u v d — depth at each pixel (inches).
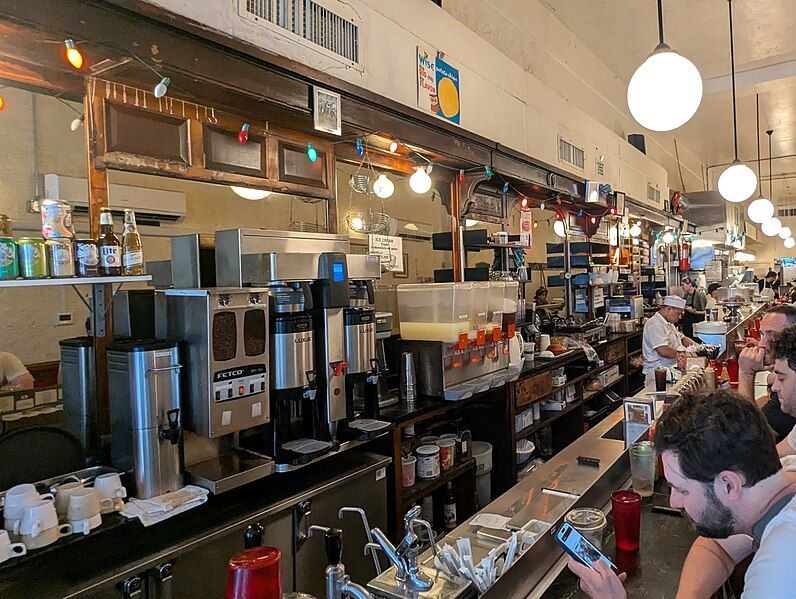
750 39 271.9
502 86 188.5
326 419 101.8
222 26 95.9
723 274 514.9
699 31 263.7
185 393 85.4
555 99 229.9
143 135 96.4
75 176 96.0
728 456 44.8
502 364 158.7
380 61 133.0
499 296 158.2
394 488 118.3
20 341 105.5
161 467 80.4
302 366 96.3
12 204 99.2
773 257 806.5
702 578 54.7
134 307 90.2
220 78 94.3
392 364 142.3
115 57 84.1
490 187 202.7
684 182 491.5
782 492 45.1
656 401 110.7
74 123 93.1
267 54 100.8
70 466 85.5
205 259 101.3
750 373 121.9
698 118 394.3
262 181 117.7
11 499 67.7
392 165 154.7
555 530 63.5
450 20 161.6
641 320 318.3
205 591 80.0
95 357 88.9
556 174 223.0
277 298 95.0
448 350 136.6
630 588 56.6
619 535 62.6
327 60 117.8
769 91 329.4
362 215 157.0
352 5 124.6
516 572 55.1
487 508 72.5
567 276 273.3
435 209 185.5
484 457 152.4
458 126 154.7
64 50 83.7
